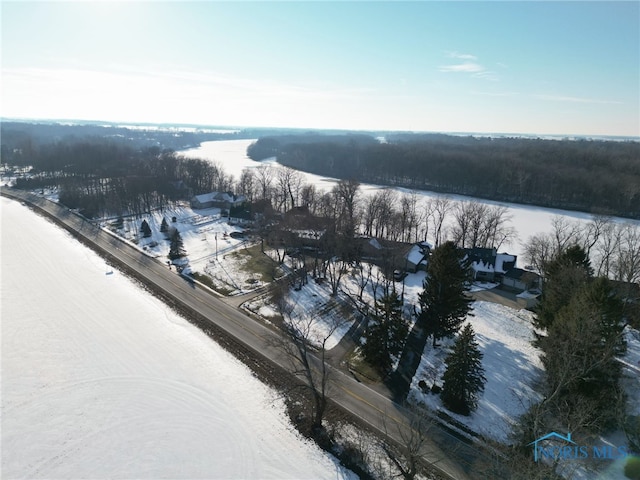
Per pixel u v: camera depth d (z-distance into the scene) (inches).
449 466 1207.6
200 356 1753.2
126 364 1696.6
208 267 2741.1
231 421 1396.4
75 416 1412.4
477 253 2780.5
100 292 2352.4
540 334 1923.0
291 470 1205.7
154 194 4628.4
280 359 1731.1
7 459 1245.1
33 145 7716.5
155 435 1334.9
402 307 2240.4
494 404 1476.4
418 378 1626.5
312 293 2389.3
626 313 1844.2
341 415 1416.1
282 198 4557.1
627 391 1481.3
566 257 1865.2
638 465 1173.1
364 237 3152.1
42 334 1902.1
